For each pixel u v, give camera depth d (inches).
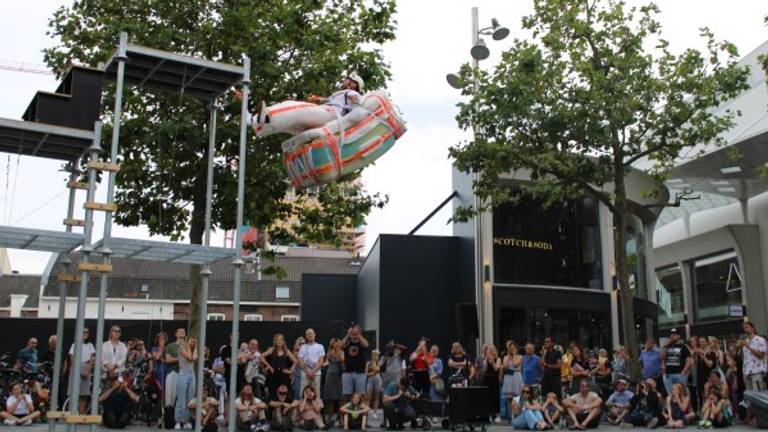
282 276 738.2
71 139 371.2
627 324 698.2
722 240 1545.3
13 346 840.3
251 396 540.4
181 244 367.9
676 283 1775.3
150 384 595.8
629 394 643.5
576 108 701.3
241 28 631.2
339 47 674.8
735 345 720.3
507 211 1050.7
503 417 676.1
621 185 727.1
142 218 666.2
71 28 660.7
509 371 642.2
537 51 701.9
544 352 650.8
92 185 352.2
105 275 350.3
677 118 698.8
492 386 641.6
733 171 1270.9
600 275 1093.1
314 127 374.0
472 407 544.4
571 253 1081.4
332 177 373.7
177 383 535.8
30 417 562.9
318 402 559.8
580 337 1048.8
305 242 741.9
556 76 705.0
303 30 657.6
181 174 647.1
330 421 571.5
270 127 372.5
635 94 699.4
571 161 729.6
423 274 1103.6
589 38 709.9
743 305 1464.1
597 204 1109.1
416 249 1109.7
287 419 549.3
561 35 714.8
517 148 737.6
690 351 646.5
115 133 355.9
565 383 698.8
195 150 635.5
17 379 619.8
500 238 1039.0
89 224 348.8
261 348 847.1
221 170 649.0
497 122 721.0
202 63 388.8
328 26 655.1
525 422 591.8
